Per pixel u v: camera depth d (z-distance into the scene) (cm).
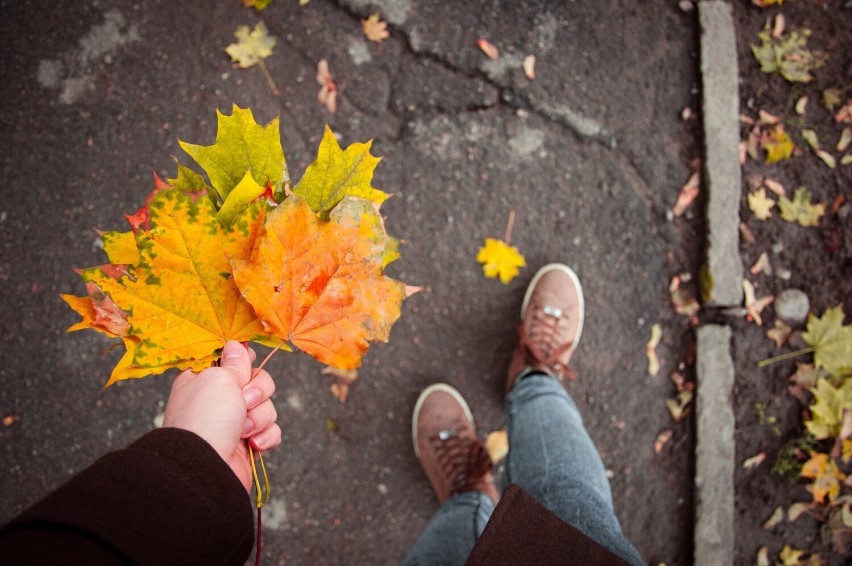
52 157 199
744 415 211
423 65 208
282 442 202
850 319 210
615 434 211
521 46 211
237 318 84
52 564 59
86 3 202
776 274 212
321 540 203
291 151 205
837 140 214
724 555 208
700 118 214
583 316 210
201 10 204
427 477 206
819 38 216
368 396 205
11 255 197
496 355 209
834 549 209
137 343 81
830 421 206
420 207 207
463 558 155
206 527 72
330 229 80
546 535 98
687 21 216
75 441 196
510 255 208
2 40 200
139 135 201
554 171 210
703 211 212
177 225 78
